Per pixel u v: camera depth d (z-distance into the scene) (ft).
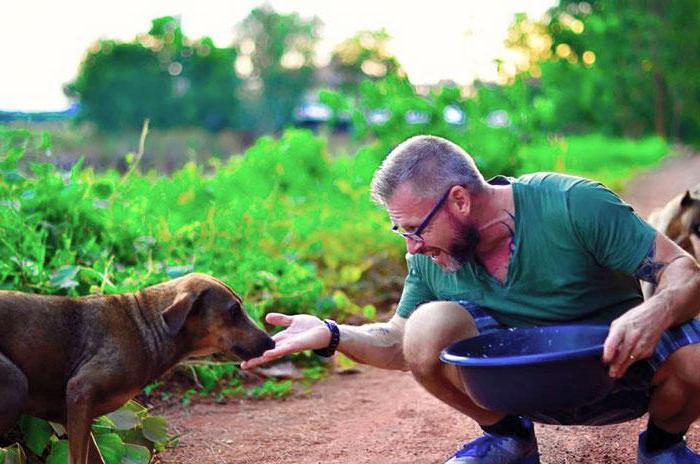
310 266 14.51
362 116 20.54
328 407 10.67
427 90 21.04
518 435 7.72
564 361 6.20
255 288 13.60
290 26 77.05
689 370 6.79
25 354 7.16
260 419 10.19
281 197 18.81
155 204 14.19
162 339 7.74
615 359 6.36
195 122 66.33
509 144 20.31
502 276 7.21
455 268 7.16
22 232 10.91
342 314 14.02
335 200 19.90
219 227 13.74
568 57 81.20
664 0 81.66
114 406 7.56
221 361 11.50
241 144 48.93
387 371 12.21
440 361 7.26
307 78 74.54
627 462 8.32
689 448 8.02
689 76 81.82
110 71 64.34
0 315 7.12
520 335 7.06
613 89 82.23
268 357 7.30
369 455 8.91
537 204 7.01
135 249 12.18
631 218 6.84
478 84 22.02
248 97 73.10
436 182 6.79
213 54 68.59
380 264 16.72
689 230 12.69
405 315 7.90
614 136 85.10
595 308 7.18
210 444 9.34
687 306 6.55
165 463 8.75
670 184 42.39
